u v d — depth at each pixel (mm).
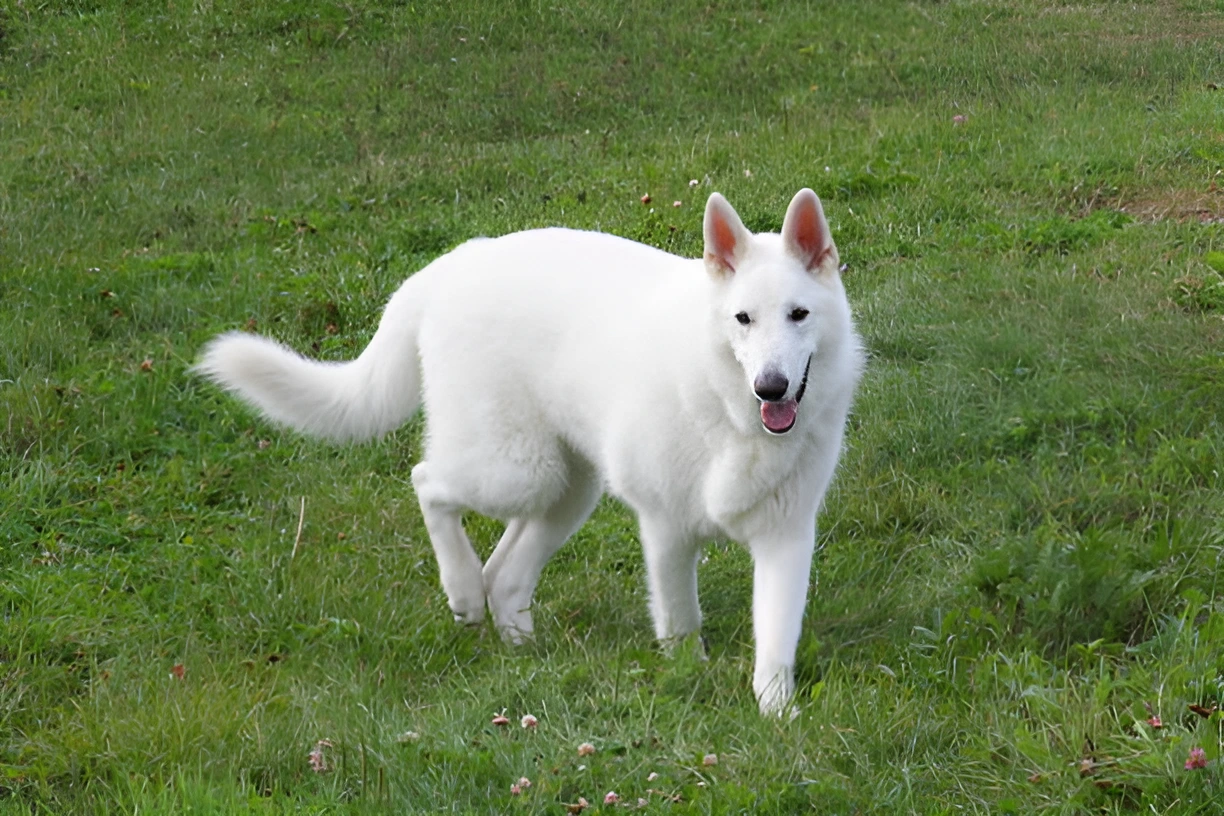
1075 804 4438
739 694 5391
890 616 6117
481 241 6434
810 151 12789
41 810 4824
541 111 15625
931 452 7594
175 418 8602
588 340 5773
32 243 11461
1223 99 13508
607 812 4566
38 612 6344
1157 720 4680
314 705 5477
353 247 11461
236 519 7543
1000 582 6066
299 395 6723
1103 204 11156
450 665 6051
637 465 5613
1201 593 5602
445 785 4773
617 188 12320
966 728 4977
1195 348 8102
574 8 18500
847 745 4867
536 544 6387
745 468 5355
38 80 16719
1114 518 6688
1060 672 5262
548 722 5207
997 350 8383
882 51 16812
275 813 4602
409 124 15398
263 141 14812
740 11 18719
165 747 5113
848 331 5441
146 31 18094
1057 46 16375
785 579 5453
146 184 13406
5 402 8367
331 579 6703
